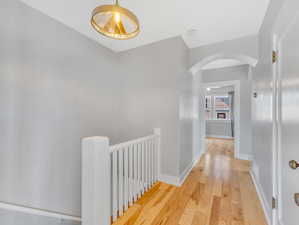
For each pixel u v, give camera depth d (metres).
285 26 1.05
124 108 2.81
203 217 1.55
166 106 2.35
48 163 1.79
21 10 1.54
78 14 1.77
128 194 1.75
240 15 1.76
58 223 1.82
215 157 3.71
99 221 1.19
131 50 2.72
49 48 1.80
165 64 2.35
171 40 2.29
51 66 1.82
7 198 1.44
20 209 1.42
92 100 2.39
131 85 2.73
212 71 4.06
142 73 2.59
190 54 2.69
